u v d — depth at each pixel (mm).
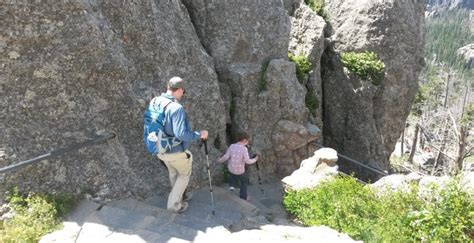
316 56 13984
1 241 5438
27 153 6605
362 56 14578
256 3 11445
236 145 8828
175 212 6961
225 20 10891
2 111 6605
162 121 6160
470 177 7473
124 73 7676
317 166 9703
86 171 7047
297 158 11703
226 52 10898
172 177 6988
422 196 7277
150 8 8453
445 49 134000
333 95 15141
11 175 6383
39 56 6867
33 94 6848
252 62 11367
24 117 6750
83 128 7207
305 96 13430
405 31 15023
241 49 11133
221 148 10039
